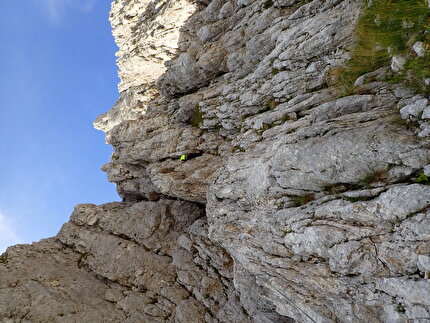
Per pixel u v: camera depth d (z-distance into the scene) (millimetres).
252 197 11117
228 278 16203
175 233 20141
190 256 18219
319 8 12906
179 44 22328
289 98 12797
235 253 10898
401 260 6410
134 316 15820
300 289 8500
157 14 24172
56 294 16438
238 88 16172
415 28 7613
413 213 6430
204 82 19688
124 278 18172
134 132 22109
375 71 9609
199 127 18562
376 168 7461
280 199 9984
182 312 15508
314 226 8156
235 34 17312
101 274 18719
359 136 7730
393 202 6703
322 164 8328
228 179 12688
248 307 13188
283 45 13281
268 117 12812
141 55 23781
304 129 9547
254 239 10242
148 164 21484
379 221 7008
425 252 6031
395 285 6410
